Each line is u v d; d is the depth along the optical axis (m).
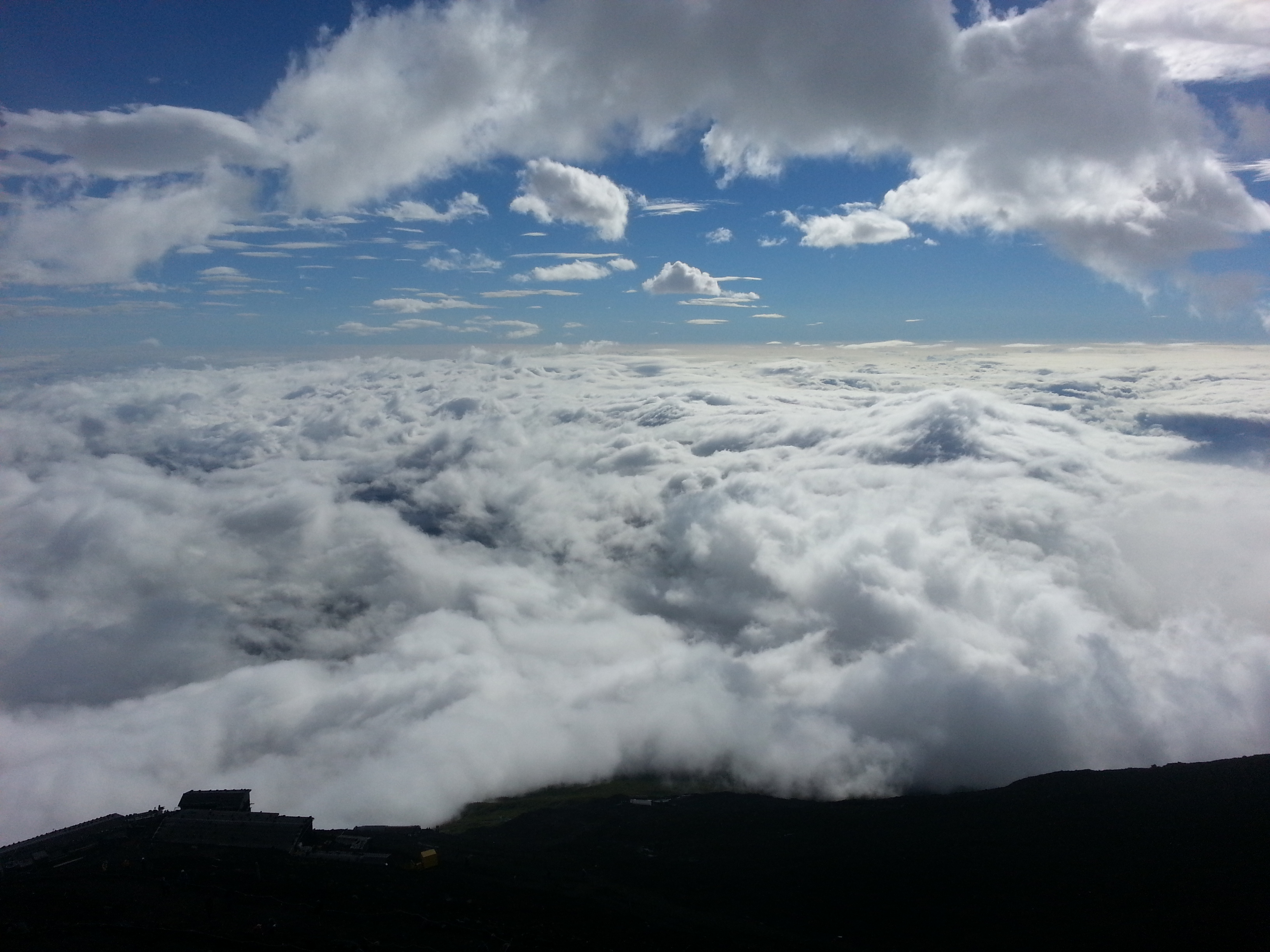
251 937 76.75
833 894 96.44
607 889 95.69
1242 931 80.00
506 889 90.88
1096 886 92.75
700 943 82.31
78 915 81.06
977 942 84.38
